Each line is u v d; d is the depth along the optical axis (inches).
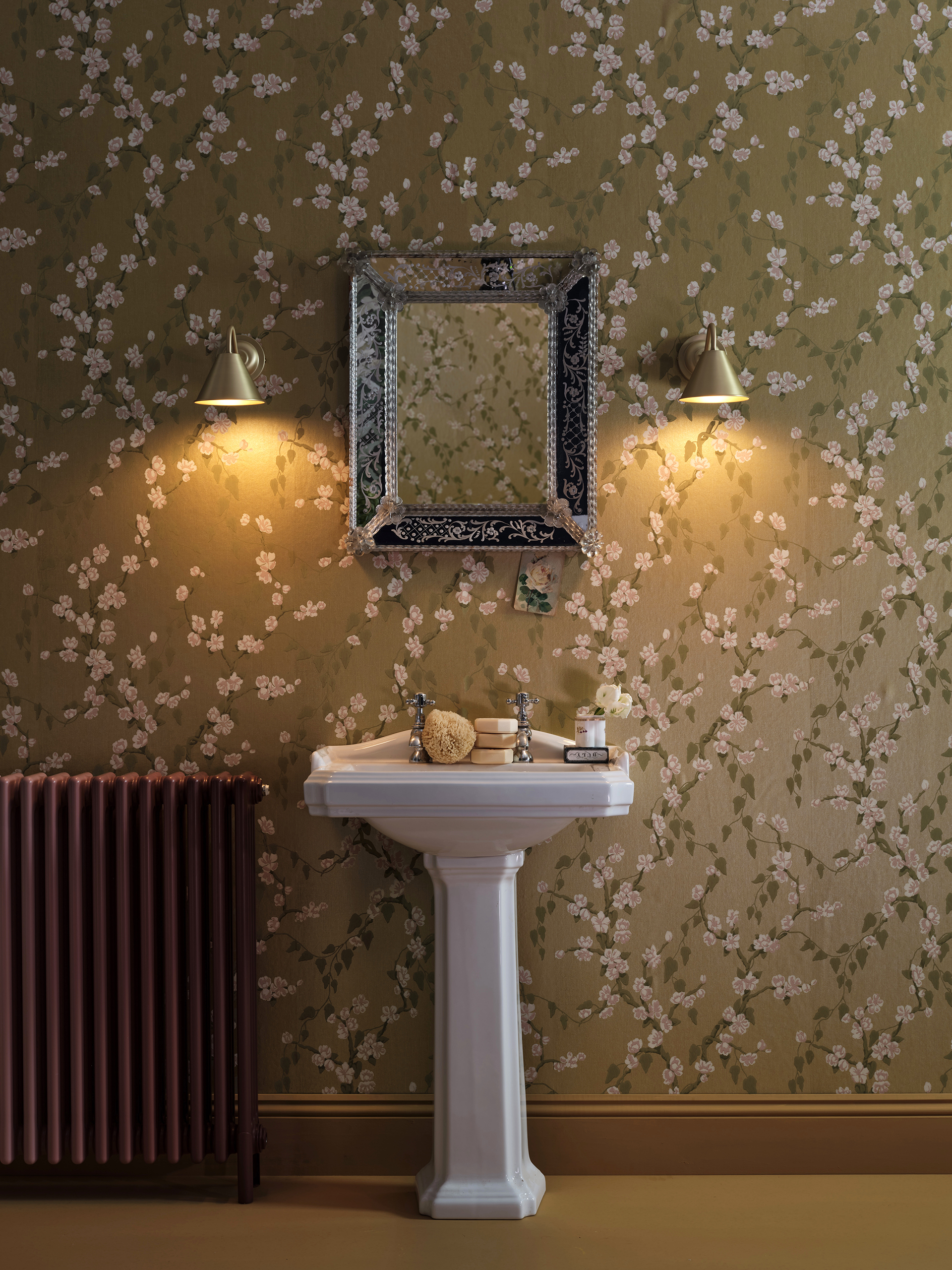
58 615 90.2
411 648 90.1
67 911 83.1
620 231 89.0
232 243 88.9
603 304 89.2
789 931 89.7
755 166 89.2
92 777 84.2
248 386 82.7
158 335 89.4
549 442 88.7
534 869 89.5
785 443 90.0
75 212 89.0
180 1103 82.4
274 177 88.7
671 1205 82.8
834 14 88.8
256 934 88.2
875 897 90.0
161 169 88.9
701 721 90.0
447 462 88.7
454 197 88.7
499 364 88.7
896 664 90.4
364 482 88.5
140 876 83.6
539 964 89.4
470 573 89.8
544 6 88.4
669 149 88.9
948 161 89.5
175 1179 87.1
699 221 89.1
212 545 90.1
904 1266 73.7
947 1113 88.9
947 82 89.3
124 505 90.0
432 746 82.9
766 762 90.1
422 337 88.7
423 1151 88.2
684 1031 89.4
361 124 88.7
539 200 88.7
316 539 90.0
